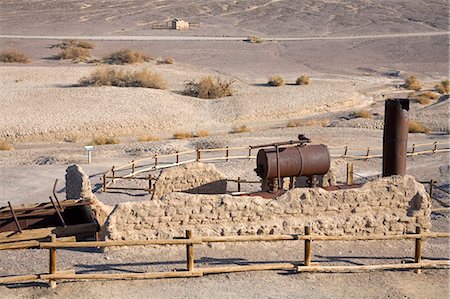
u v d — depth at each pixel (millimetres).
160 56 130875
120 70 100625
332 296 20484
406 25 174125
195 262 22500
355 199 24859
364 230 24922
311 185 29469
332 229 24578
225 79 107312
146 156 53094
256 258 23000
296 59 131125
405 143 28906
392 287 21328
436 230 29688
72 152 58000
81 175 29297
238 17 191125
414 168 46844
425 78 115500
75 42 137375
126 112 79438
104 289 20281
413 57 133625
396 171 28969
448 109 78875
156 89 93688
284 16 190750
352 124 71125
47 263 22188
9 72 103812
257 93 94188
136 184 41688
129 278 20812
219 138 62500
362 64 127375
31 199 37688
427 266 22672
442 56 134375
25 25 171125
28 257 22906
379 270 22578
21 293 19844
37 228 27016
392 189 25172
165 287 20547
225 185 31469
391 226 25172
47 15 186125
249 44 147250
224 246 23750
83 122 74875
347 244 24797
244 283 21031
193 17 190125
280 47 144625
